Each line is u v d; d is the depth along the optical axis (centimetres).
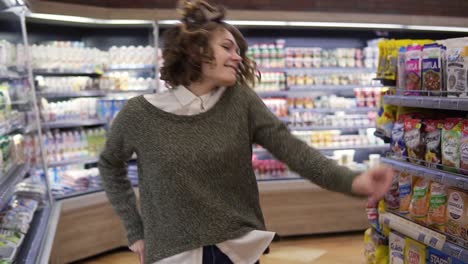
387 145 579
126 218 186
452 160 275
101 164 187
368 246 375
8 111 328
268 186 516
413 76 310
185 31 164
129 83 520
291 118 556
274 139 167
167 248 166
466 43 287
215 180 163
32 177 398
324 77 562
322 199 526
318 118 564
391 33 594
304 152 159
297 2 580
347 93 602
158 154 164
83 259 475
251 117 172
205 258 164
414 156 310
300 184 520
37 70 462
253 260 168
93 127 538
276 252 488
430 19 538
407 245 316
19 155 360
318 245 507
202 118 165
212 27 168
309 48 559
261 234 167
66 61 482
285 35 575
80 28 526
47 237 323
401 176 322
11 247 273
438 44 292
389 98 328
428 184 300
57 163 484
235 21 500
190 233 163
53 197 451
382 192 139
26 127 390
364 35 592
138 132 170
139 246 184
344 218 533
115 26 517
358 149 603
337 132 575
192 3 168
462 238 267
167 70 172
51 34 509
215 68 166
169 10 481
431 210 290
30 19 465
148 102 171
